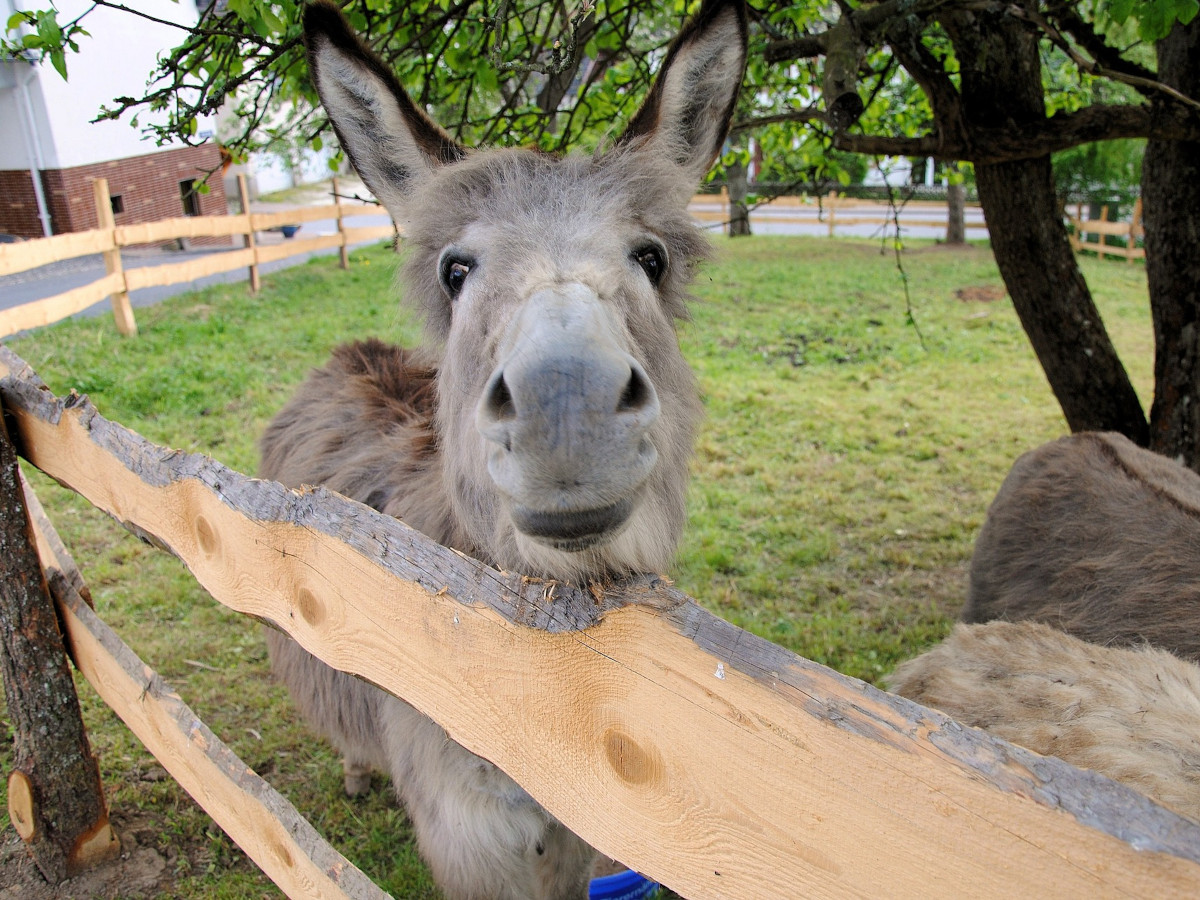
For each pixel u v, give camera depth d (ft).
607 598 4.02
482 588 4.50
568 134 13.32
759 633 15.37
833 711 3.26
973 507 20.70
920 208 97.35
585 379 4.29
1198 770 6.04
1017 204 14.11
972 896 3.01
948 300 45.52
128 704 9.08
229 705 13.28
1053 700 7.02
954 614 16.19
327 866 6.28
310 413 11.12
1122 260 64.39
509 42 12.17
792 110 14.53
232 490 6.36
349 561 5.35
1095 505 10.04
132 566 16.48
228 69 10.59
